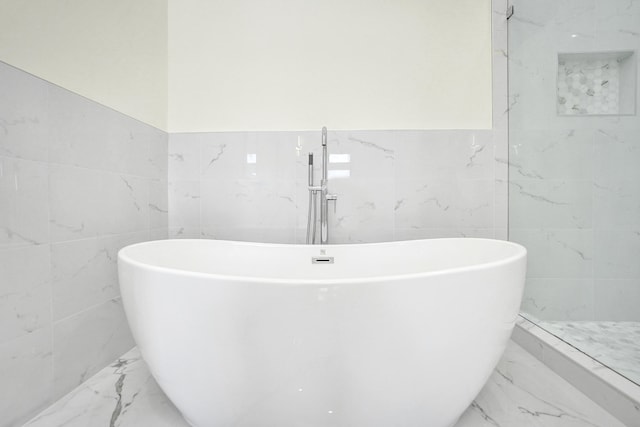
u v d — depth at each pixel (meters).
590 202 1.28
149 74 1.65
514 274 0.91
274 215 1.81
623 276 1.14
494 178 1.77
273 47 1.81
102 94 1.30
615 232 1.19
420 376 0.80
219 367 0.80
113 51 1.37
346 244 1.68
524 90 1.64
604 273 1.20
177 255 1.40
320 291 0.74
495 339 0.88
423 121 1.78
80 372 1.16
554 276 1.42
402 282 0.76
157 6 1.73
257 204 1.81
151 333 0.85
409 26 1.79
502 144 1.76
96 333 1.24
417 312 0.77
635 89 1.11
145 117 1.61
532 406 1.02
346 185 1.79
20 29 0.94
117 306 1.37
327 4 1.80
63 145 1.09
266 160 1.81
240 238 1.82
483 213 1.77
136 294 0.88
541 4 1.52
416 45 1.79
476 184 1.77
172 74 1.83
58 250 1.07
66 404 1.04
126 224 1.44
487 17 1.78
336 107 1.80
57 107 1.07
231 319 0.77
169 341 0.83
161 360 0.85
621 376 1.02
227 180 1.82
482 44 1.78
